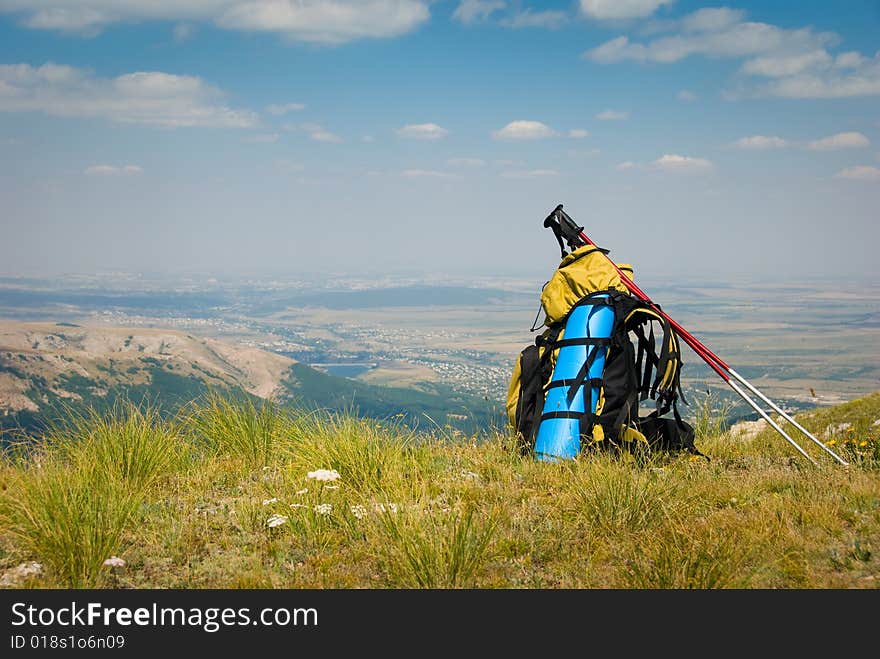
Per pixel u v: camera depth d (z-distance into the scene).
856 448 6.95
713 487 5.76
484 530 4.69
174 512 5.43
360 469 6.26
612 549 4.67
